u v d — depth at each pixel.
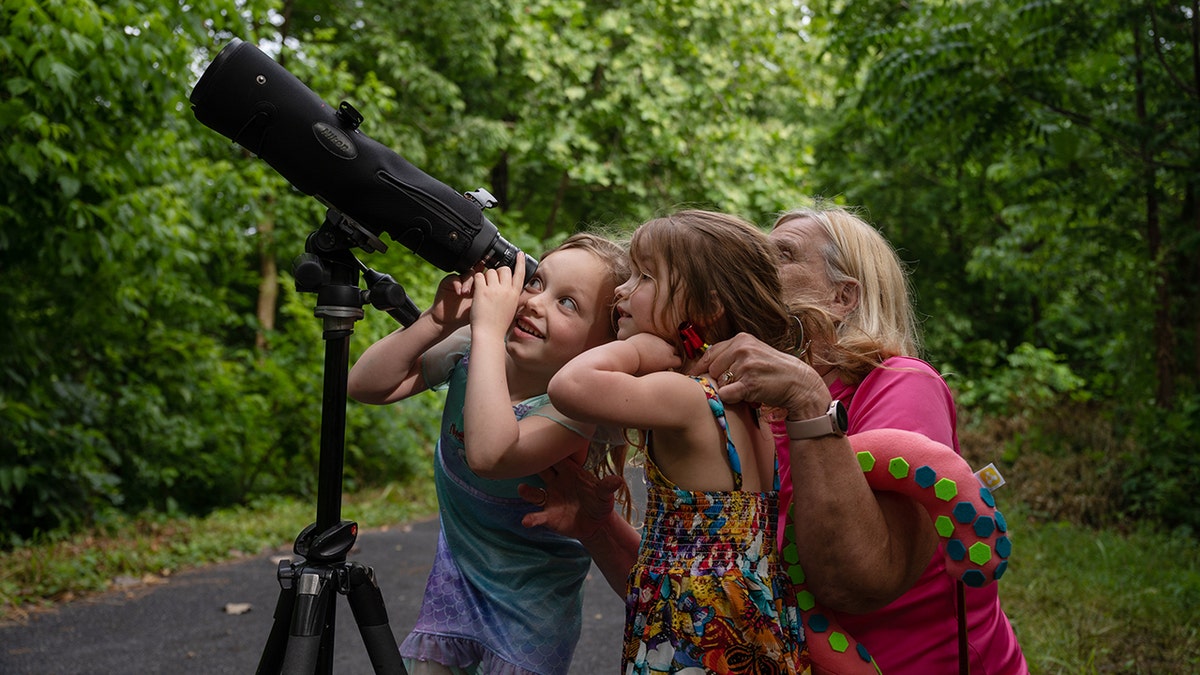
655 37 13.93
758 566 1.72
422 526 8.45
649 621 1.72
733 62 14.62
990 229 15.87
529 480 2.16
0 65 5.65
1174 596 5.00
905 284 2.19
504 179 15.30
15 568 5.68
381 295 1.88
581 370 1.69
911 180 15.95
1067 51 7.48
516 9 12.91
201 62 7.95
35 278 6.97
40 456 6.95
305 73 10.38
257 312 12.08
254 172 9.34
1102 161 7.78
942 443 1.83
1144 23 7.46
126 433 8.37
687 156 14.06
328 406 1.79
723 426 1.74
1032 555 6.10
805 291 2.08
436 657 2.21
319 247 1.81
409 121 12.63
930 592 1.85
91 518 7.25
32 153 5.48
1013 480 8.98
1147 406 8.44
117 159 6.35
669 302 1.80
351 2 12.67
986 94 7.54
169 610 5.12
